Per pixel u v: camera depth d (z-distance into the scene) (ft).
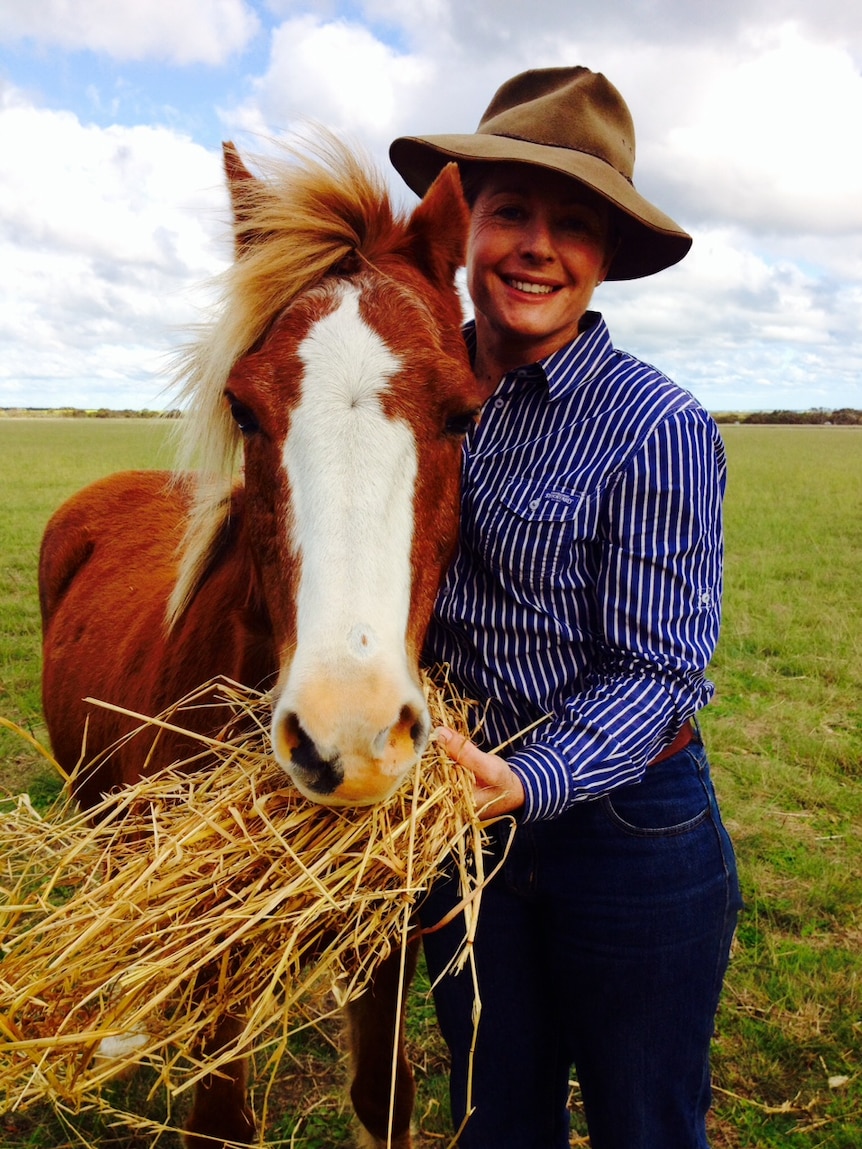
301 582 4.79
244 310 5.84
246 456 5.64
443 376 5.37
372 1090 7.64
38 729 16.74
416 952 7.22
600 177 5.81
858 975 10.57
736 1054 9.59
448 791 5.03
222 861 4.81
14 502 47.06
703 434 5.59
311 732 4.25
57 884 5.28
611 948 5.80
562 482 5.65
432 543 5.35
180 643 6.94
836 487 64.49
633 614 5.49
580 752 5.23
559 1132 6.73
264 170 6.54
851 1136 8.64
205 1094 6.55
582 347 6.01
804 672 21.01
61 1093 4.54
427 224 6.25
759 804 14.44
